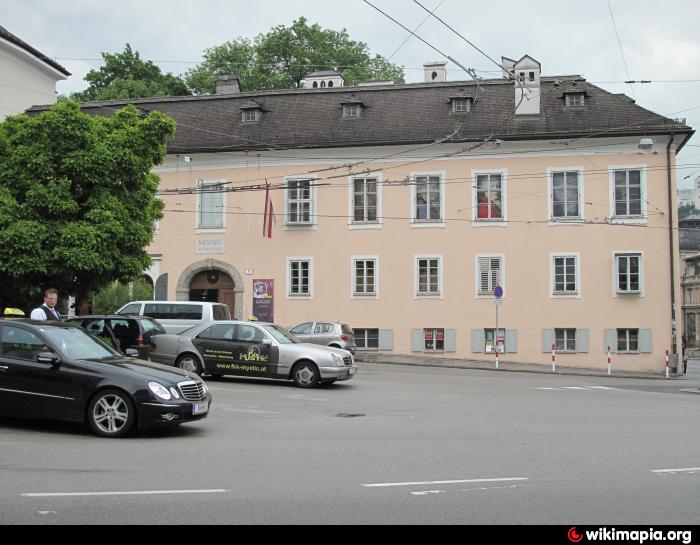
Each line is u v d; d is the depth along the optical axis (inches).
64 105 714.8
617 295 1262.3
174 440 422.3
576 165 1286.9
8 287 713.6
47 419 450.9
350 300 1344.7
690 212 3941.9
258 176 1386.6
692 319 3681.1
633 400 701.3
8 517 253.4
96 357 450.0
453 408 607.2
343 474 333.4
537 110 1318.9
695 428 509.4
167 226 1416.1
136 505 271.0
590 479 332.5
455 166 1325.0
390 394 706.8
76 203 703.1
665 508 280.8
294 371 740.7
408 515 264.8
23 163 696.4
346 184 1358.3
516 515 267.3
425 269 1327.5
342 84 1700.3
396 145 1336.1
